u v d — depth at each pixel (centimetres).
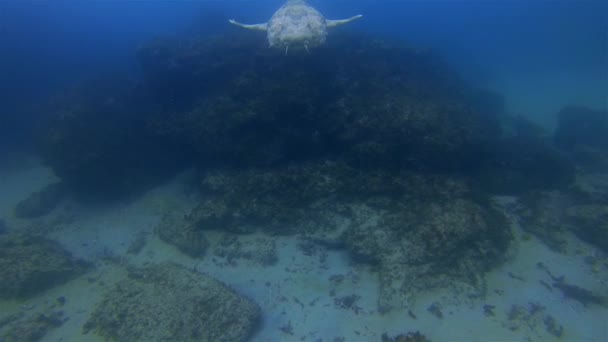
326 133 1021
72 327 749
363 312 717
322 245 910
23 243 964
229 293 718
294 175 980
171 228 1017
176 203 1198
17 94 2350
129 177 1297
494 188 1048
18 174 1681
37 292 867
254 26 930
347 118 978
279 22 708
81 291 873
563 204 1025
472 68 3547
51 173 1648
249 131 1054
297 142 1055
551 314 686
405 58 1806
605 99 2517
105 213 1232
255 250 910
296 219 956
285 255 899
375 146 922
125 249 1039
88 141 1262
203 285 725
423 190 895
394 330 667
